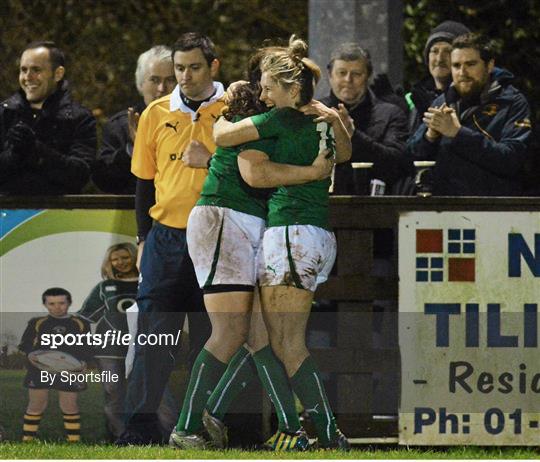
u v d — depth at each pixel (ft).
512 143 87.20
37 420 84.23
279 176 77.25
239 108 79.56
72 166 87.15
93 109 130.21
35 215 83.41
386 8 97.60
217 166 79.00
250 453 77.20
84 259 83.76
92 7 130.00
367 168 85.97
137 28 130.93
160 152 83.10
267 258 78.18
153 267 82.38
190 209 82.28
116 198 83.97
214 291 78.64
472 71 88.69
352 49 91.35
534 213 82.12
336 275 84.94
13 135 85.76
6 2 128.88
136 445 81.76
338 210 83.10
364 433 83.66
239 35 132.46
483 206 82.23
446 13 126.41
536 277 82.38
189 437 79.71
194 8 132.67
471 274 82.28
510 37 126.31
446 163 88.17
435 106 90.89
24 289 83.51
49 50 89.04
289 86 77.56
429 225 82.33
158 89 92.17
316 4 98.37
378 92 94.68
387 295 83.35
